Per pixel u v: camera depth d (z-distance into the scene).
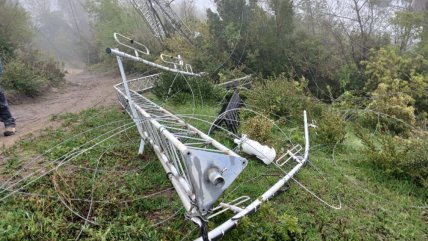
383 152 4.82
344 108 8.59
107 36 23.00
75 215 3.09
